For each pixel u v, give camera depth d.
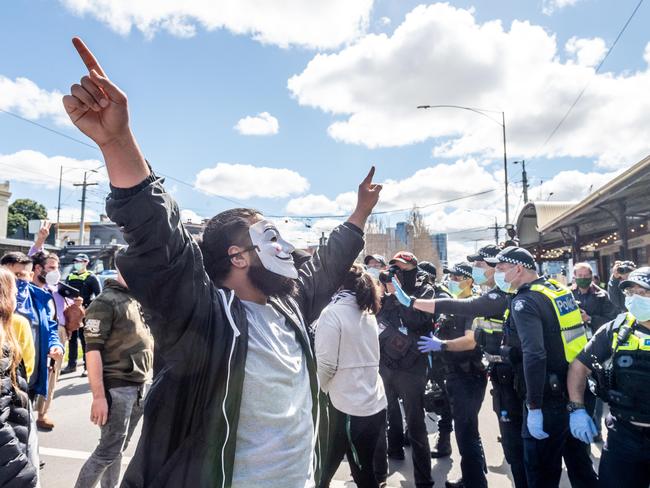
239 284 1.42
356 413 2.79
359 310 2.88
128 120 1.01
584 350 2.54
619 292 6.48
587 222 12.78
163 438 1.17
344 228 1.80
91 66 1.00
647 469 2.29
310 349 1.46
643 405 2.25
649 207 9.94
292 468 1.27
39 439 4.74
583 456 2.78
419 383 3.47
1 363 2.14
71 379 7.38
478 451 3.23
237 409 1.18
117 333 2.88
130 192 1.04
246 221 1.43
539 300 2.70
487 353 3.29
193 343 1.15
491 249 3.49
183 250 1.12
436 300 3.42
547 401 2.64
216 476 1.14
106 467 2.86
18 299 3.56
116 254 1.13
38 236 5.64
